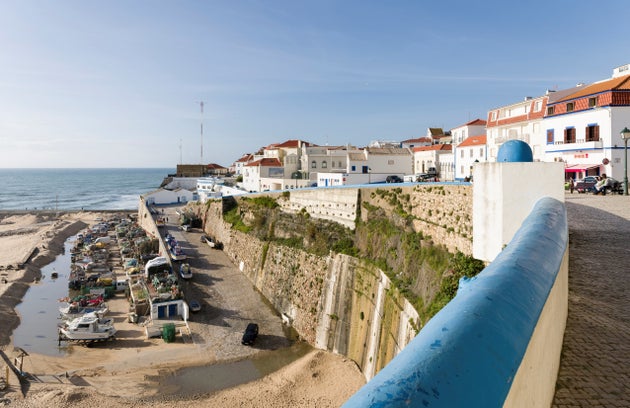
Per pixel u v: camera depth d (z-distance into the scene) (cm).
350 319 3769
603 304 1010
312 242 4709
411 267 3272
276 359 3766
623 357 739
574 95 5081
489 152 6638
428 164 8494
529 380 361
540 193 1284
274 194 5847
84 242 8856
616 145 4450
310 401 3095
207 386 3353
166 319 4534
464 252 2806
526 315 357
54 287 6294
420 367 228
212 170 16025
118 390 3322
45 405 3103
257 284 5300
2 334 4466
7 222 12669
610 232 1842
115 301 5344
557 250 638
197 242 7069
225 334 4209
